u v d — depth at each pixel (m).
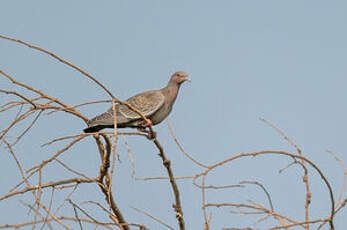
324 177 9.84
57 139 9.79
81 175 10.70
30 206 8.45
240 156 10.01
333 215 9.90
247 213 9.87
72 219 9.40
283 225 9.71
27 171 9.56
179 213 12.66
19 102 10.47
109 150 11.88
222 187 9.78
